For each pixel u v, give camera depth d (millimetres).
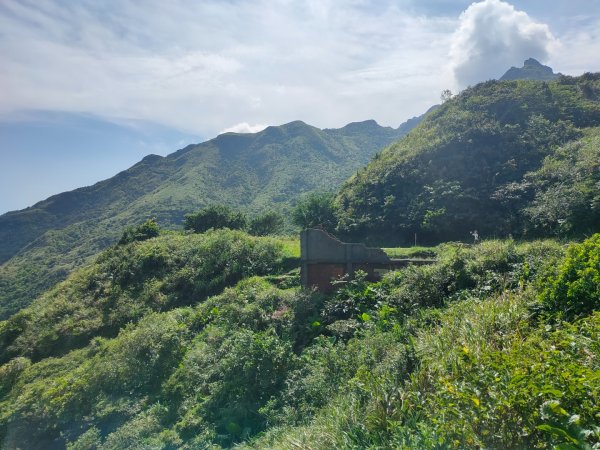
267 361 8703
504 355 4137
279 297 11930
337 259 11977
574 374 3410
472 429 3539
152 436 8477
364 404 5387
